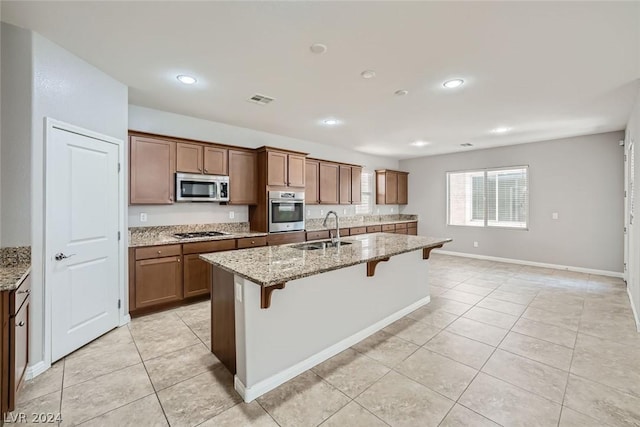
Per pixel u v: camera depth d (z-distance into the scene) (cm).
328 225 622
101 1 179
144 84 301
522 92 320
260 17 195
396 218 786
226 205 456
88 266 261
